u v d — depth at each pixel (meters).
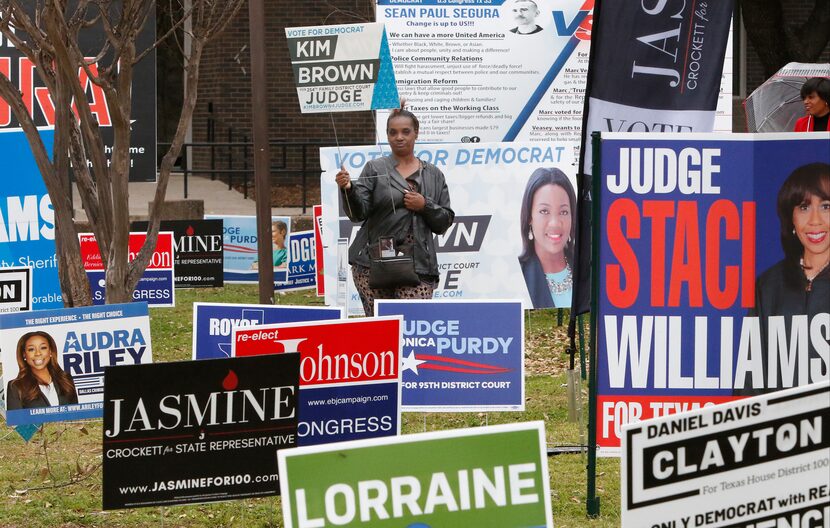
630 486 6.97
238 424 10.20
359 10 36.47
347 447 6.87
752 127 22.31
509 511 7.02
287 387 10.27
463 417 16.61
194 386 10.11
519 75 24.78
